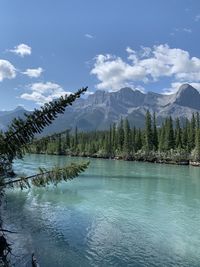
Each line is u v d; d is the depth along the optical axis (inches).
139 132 5935.0
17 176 391.2
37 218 1139.9
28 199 1467.8
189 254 840.9
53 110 312.2
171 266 764.6
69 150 6387.8
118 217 1206.3
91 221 1134.4
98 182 2172.7
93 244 896.3
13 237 901.2
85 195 1649.9
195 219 1206.9
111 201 1512.1
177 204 1492.4
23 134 315.0
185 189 1966.0
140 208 1379.2
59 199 1510.8
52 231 997.2
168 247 892.0
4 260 513.3
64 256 798.5
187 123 5433.1
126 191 1834.4
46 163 3398.1
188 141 5137.8
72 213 1244.5
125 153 5629.9
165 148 5216.5
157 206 1433.3
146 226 1094.4
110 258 801.6
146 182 2262.6
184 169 3688.5
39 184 366.6
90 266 748.6
